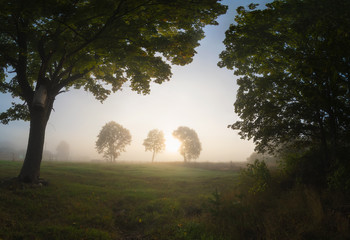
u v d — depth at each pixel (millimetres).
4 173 13883
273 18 6492
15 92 14438
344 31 3033
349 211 4953
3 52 10008
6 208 6969
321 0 5211
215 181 17844
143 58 12359
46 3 5836
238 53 9023
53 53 10508
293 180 8305
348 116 5996
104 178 17219
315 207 5309
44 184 11148
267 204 7008
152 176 21078
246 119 9828
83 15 6332
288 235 4734
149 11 6691
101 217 7371
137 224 7316
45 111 11992
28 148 11312
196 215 7863
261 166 8867
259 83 8977
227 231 5695
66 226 6145
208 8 6371
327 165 7461
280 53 7539
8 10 6262
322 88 4309
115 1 5977
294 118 8867
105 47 8477
